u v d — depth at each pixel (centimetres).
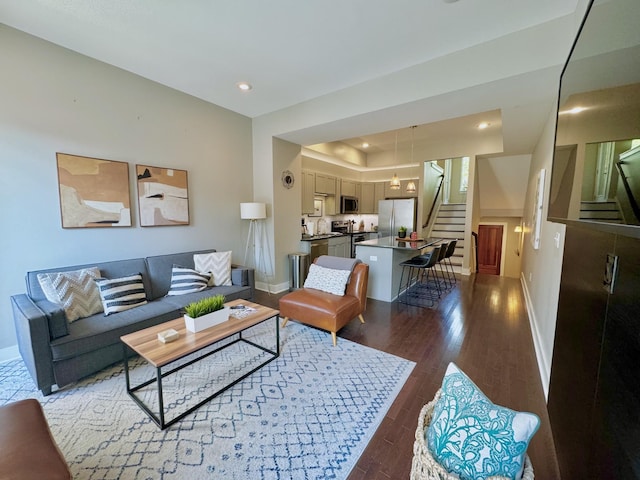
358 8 202
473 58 246
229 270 348
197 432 163
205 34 234
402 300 414
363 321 323
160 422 166
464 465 93
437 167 750
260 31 229
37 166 245
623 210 74
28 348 192
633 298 80
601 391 96
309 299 288
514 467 90
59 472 96
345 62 276
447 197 813
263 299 414
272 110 411
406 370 227
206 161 383
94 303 246
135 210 311
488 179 625
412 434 163
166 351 175
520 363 239
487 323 326
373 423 170
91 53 264
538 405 187
